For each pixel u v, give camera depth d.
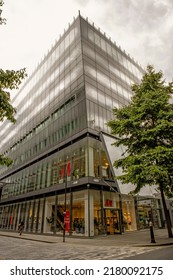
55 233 27.06
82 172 25.30
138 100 19.12
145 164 15.87
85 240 19.17
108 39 39.94
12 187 45.56
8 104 7.15
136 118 17.84
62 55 37.25
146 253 10.22
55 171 30.97
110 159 24.81
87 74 29.98
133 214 28.95
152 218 31.94
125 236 21.20
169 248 11.66
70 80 32.53
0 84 7.35
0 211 48.00
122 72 39.38
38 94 44.25
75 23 35.25
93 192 24.25
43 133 37.97
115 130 19.23
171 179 16.19
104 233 22.97
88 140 25.88
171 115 17.20
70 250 12.62
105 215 24.25
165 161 15.86
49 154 34.66
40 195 33.50
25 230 34.41
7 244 17.06
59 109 34.16
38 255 10.87
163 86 20.02
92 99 28.83
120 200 27.50
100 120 28.61
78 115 28.67
